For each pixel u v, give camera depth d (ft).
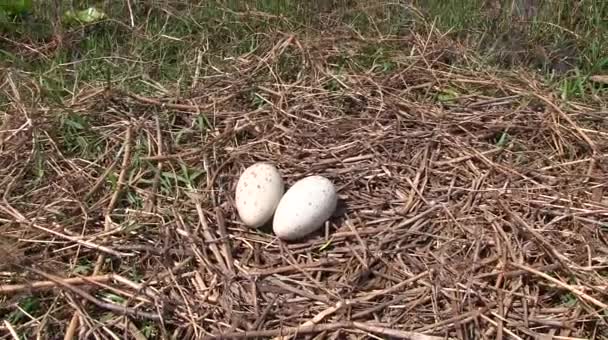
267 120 4.00
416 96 4.35
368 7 5.08
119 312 2.97
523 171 3.66
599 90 4.38
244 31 4.90
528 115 4.06
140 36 4.77
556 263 3.14
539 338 2.90
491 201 3.48
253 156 3.77
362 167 3.68
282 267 3.16
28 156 3.71
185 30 4.95
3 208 3.38
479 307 3.01
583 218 3.38
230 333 2.86
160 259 3.18
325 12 5.15
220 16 5.06
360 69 4.55
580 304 3.01
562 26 4.99
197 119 4.02
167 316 2.98
